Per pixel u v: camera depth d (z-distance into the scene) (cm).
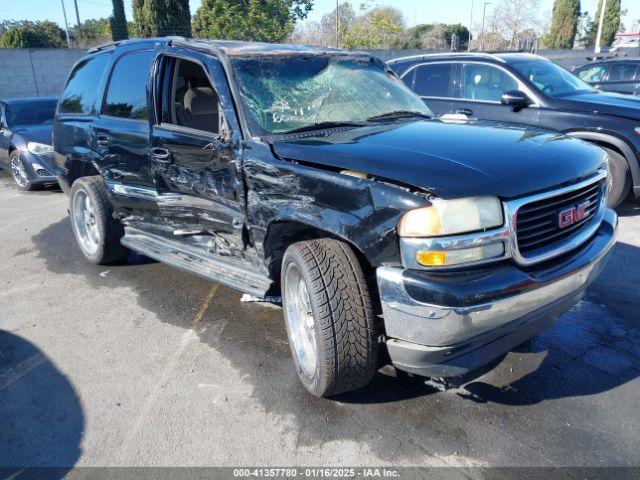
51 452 274
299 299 312
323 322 273
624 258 515
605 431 279
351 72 415
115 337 388
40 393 323
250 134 337
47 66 1677
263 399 312
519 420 289
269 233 325
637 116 614
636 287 451
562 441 273
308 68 391
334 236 298
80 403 313
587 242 309
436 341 250
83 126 493
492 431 281
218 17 1609
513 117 693
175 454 271
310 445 275
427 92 782
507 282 251
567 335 376
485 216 251
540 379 325
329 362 277
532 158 286
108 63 485
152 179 419
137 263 538
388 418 294
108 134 456
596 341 368
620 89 1205
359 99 393
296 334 319
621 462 258
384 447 272
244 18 1600
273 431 286
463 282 245
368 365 282
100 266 532
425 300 244
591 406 300
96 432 288
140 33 1636
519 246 263
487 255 253
